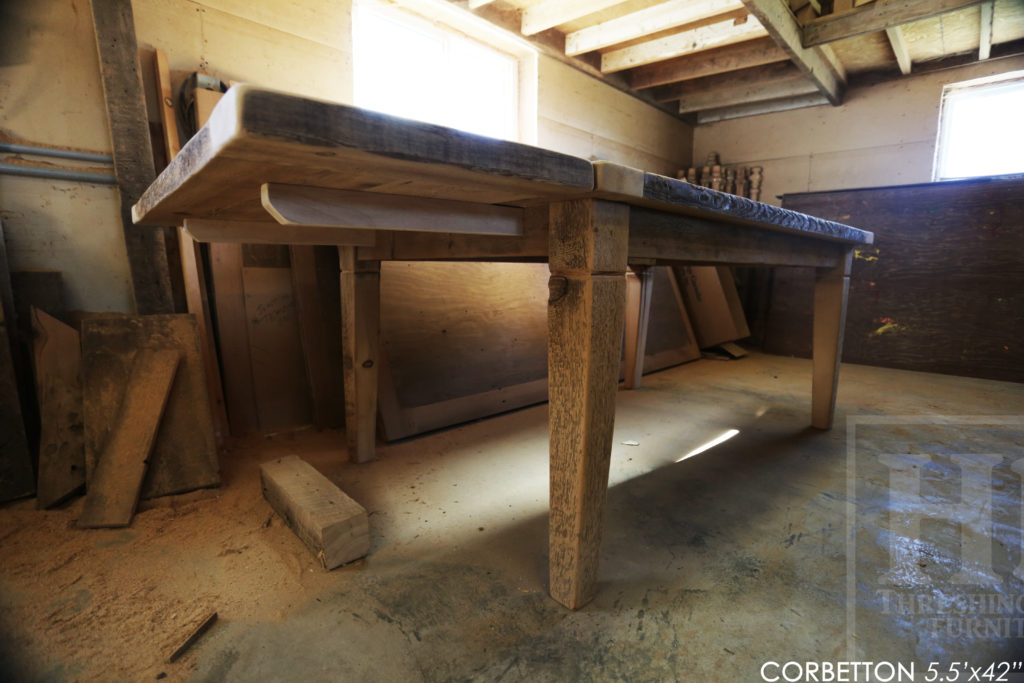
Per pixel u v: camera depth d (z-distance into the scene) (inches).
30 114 63.9
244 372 81.7
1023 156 135.5
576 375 35.3
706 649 35.2
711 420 90.6
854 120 156.9
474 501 58.6
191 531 51.0
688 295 157.3
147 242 71.9
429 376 86.3
